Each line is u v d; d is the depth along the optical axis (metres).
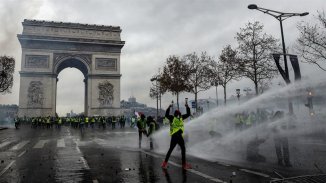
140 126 28.03
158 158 20.50
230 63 69.62
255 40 58.28
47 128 80.62
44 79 110.38
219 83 77.31
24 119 101.50
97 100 115.19
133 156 21.75
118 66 119.25
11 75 101.31
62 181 13.98
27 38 109.00
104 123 75.12
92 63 116.81
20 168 17.44
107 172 15.90
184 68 90.25
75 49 115.62
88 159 20.61
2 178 14.77
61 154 23.52
